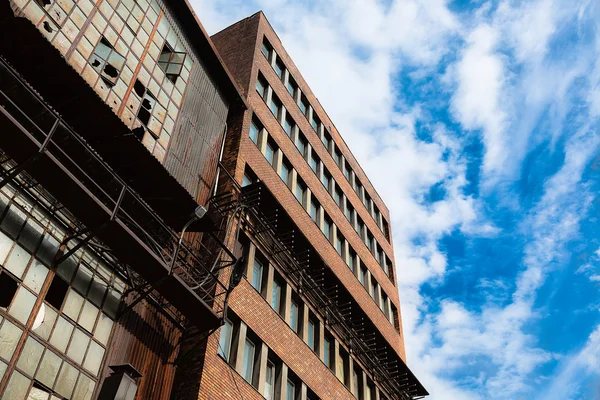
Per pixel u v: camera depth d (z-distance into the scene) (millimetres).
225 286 22391
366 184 46406
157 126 20734
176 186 18266
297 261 28750
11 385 13281
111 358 16359
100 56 18656
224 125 26641
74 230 16531
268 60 37781
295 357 25922
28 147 13953
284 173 33188
